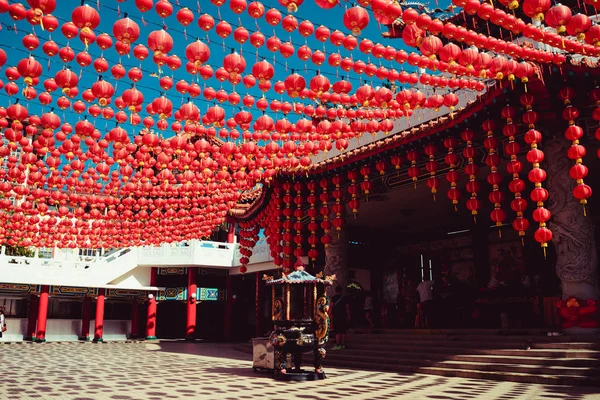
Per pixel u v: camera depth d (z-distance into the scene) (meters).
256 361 12.62
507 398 7.74
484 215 20.30
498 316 17.42
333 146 17.70
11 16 6.02
